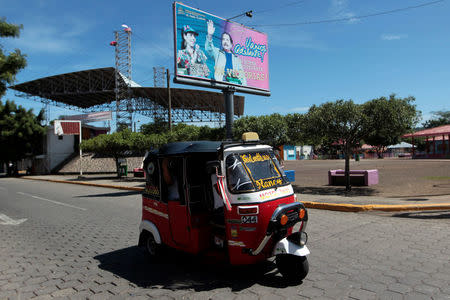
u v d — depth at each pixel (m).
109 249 6.54
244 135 4.89
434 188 12.48
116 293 4.33
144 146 23.53
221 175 4.30
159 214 5.40
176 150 5.09
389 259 4.96
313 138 14.02
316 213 9.02
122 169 26.55
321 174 22.34
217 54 15.36
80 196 16.31
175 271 5.04
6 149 40.53
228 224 4.34
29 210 12.19
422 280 4.13
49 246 6.97
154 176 5.52
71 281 4.88
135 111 41.09
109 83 41.34
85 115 40.66
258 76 17.30
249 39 16.94
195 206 4.88
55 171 39.62
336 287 4.05
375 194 11.78
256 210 4.16
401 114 11.48
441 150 46.19
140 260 5.73
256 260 4.31
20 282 4.92
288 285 4.20
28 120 40.84
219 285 4.35
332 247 5.72
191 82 14.26
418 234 6.26
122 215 10.27
